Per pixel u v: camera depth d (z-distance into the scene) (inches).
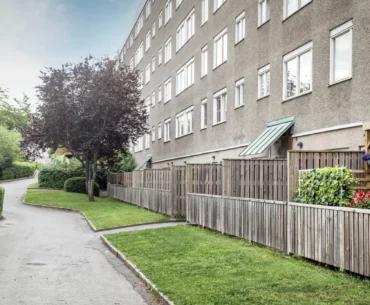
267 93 875.4
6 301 329.4
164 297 317.7
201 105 1283.2
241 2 1003.9
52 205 1235.9
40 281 394.6
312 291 314.3
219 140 1132.5
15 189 1831.9
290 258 437.4
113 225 791.7
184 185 865.5
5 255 529.0
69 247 590.9
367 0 582.9
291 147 764.0
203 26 1273.4
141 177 1149.1
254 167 581.0
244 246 514.0
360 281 339.3
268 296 305.0
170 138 1626.5
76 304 321.7
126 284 382.3
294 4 780.6
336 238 376.8
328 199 402.0
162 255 480.7
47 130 1403.8
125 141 1518.2
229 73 1069.8
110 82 1407.5
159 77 1817.2
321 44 687.1
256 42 919.7
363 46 589.3
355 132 600.7
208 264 419.8
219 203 642.8
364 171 492.1
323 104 678.5
